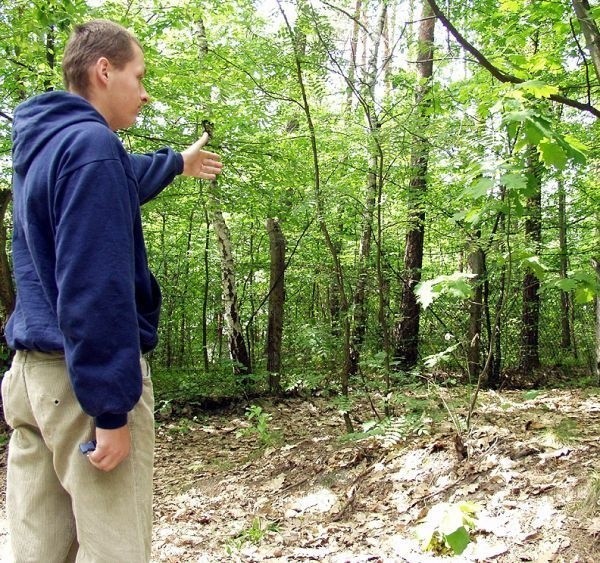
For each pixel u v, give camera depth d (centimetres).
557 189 937
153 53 697
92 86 159
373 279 743
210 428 739
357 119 712
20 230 156
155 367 1374
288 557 302
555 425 417
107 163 135
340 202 555
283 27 503
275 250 909
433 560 270
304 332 634
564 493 304
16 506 155
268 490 441
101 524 141
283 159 793
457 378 853
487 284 840
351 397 571
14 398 154
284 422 723
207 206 858
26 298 148
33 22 535
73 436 143
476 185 296
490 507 310
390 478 392
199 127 775
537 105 326
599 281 357
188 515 409
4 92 720
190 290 1401
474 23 588
